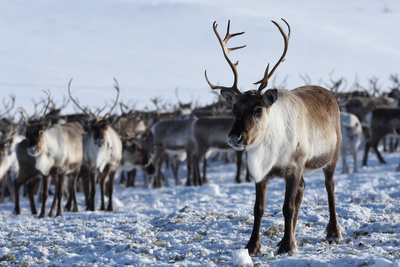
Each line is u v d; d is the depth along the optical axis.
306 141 19.17
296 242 19.77
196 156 66.38
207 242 20.97
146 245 21.11
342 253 17.67
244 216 25.78
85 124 44.28
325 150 20.36
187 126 67.81
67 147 41.72
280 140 18.28
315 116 20.14
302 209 27.39
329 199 21.19
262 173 18.42
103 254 19.94
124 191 63.69
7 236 26.39
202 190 48.19
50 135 40.44
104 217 33.38
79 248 21.78
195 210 30.75
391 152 87.06
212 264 17.02
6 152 49.81
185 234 23.09
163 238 22.67
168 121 70.06
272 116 18.17
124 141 56.38
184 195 48.53
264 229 22.70
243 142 17.34
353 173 59.84
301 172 18.97
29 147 38.62
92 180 43.41
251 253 18.62
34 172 43.22
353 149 64.88
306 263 16.28
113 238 23.17
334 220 20.91
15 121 80.94
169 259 18.91
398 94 119.81
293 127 18.62
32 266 18.94
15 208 44.25
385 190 39.59
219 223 24.53
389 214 24.88
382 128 71.31
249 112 17.58
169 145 69.00
